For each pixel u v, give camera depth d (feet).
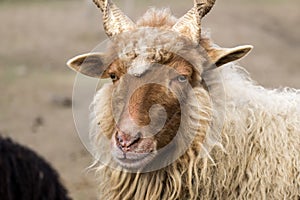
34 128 54.60
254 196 21.93
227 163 21.85
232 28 112.98
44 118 58.54
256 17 128.16
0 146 24.22
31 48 95.66
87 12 117.08
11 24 114.83
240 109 22.48
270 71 82.53
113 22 22.43
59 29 109.91
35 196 24.12
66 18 119.55
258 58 91.86
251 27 116.88
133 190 21.97
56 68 84.07
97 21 115.24
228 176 21.89
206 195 21.77
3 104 63.72
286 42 107.96
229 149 21.83
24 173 24.08
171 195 21.72
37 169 24.43
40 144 49.57
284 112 23.03
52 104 64.03
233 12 130.93
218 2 143.02
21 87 71.72
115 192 22.34
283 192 21.86
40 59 89.04
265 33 112.57
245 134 22.18
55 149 48.14
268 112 22.76
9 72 80.28
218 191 21.93
